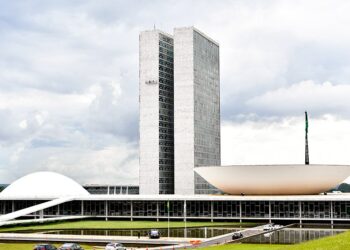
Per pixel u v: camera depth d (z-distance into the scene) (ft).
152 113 647.15
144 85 653.71
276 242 273.75
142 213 471.62
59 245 289.12
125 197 473.67
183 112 654.53
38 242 302.86
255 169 424.05
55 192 536.42
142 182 644.69
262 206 438.40
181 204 461.37
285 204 433.07
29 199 503.61
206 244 277.03
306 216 427.74
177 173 650.43
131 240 297.33
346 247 163.84
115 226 393.50
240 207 443.73
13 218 432.25
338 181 436.35
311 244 178.70
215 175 442.91
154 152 641.81
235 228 367.66
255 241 279.08
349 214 419.74
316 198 423.64
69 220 451.12
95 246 291.38
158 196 466.29
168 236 329.31
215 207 451.53
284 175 421.18
